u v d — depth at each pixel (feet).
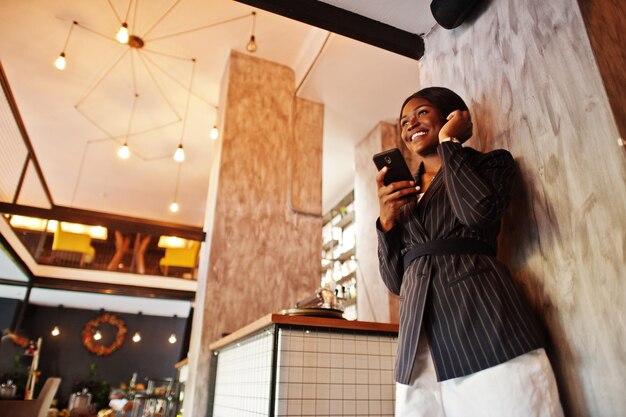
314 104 17.20
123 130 21.76
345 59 15.02
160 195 28.60
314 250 14.29
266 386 6.43
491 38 4.95
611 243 3.26
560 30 4.03
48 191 27.55
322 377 6.05
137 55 16.83
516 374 3.10
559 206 3.75
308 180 15.64
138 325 44.37
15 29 15.72
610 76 3.60
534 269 3.92
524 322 3.28
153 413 20.62
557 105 3.93
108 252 39.86
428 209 4.03
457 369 3.30
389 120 18.49
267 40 15.90
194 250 30.12
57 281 30.86
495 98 4.74
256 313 12.71
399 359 3.69
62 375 40.40
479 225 3.40
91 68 17.60
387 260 4.25
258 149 14.96
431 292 3.64
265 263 13.42
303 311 6.66
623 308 3.11
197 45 16.24
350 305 18.89
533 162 4.10
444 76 5.71
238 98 15.49
